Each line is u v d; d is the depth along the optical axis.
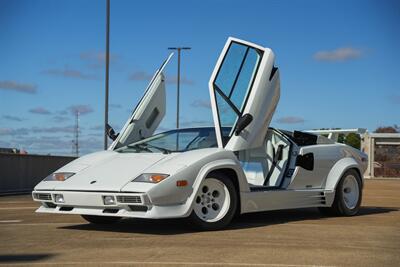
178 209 6.02
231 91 7.03
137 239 5.75
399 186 22.52
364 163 8.69
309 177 7.76
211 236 5.95
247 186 6.75
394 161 44.56
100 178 6.23
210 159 6.35
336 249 5.18
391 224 7.15
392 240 5.74
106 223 7.14
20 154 17.14
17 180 16.92
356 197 8.47
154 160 6.40
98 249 5.17
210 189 6.44
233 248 5.20
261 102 7.22
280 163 7.72
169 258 4.73
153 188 5.80
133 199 5.84
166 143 7.16
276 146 7.84
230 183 6.55
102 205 6.03
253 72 7.22
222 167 6.43
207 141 7.00
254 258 4.74
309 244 5.45
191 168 6.12
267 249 5.16
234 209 6.58
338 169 8.14
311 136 8.23
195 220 6.20
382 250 5.16
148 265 4.45
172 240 5.68
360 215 8.48
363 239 5.79
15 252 5.03
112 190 5.93
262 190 7.05
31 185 17.78
